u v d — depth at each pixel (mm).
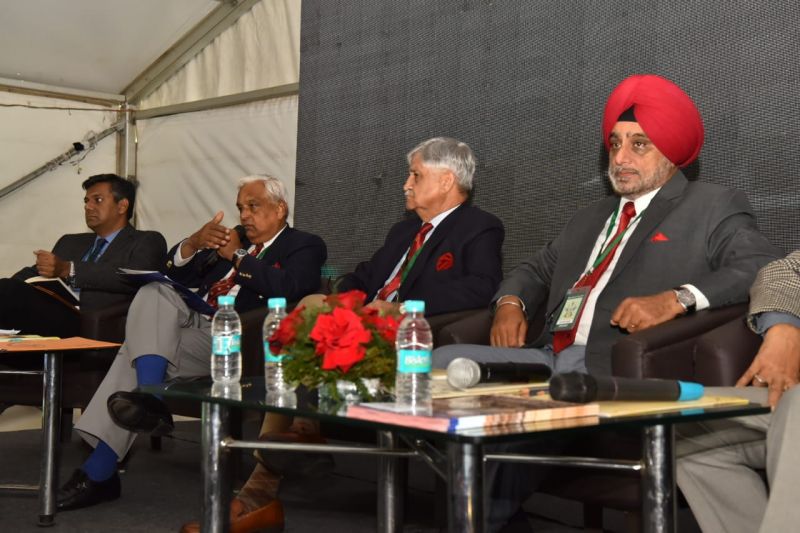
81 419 2871
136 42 5188
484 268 3047
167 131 5348
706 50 3053
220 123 5043
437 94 3908
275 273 3512
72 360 3580
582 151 3389
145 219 5488
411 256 3250
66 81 5367
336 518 2871
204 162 5137
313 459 2377
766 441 1740
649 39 3211
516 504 1872
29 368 3549
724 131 2996
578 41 3418
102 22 4984
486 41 3734
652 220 2508
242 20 4922
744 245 2338
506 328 2625
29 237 5309
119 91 5566
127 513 2871
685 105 2559
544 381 1823
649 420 1306
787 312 1980
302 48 4516
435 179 3273
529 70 3578
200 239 3701
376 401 1636
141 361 2746
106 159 5578
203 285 3879
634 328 2223
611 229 2646
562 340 2521
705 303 2227
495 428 1233
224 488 1673
